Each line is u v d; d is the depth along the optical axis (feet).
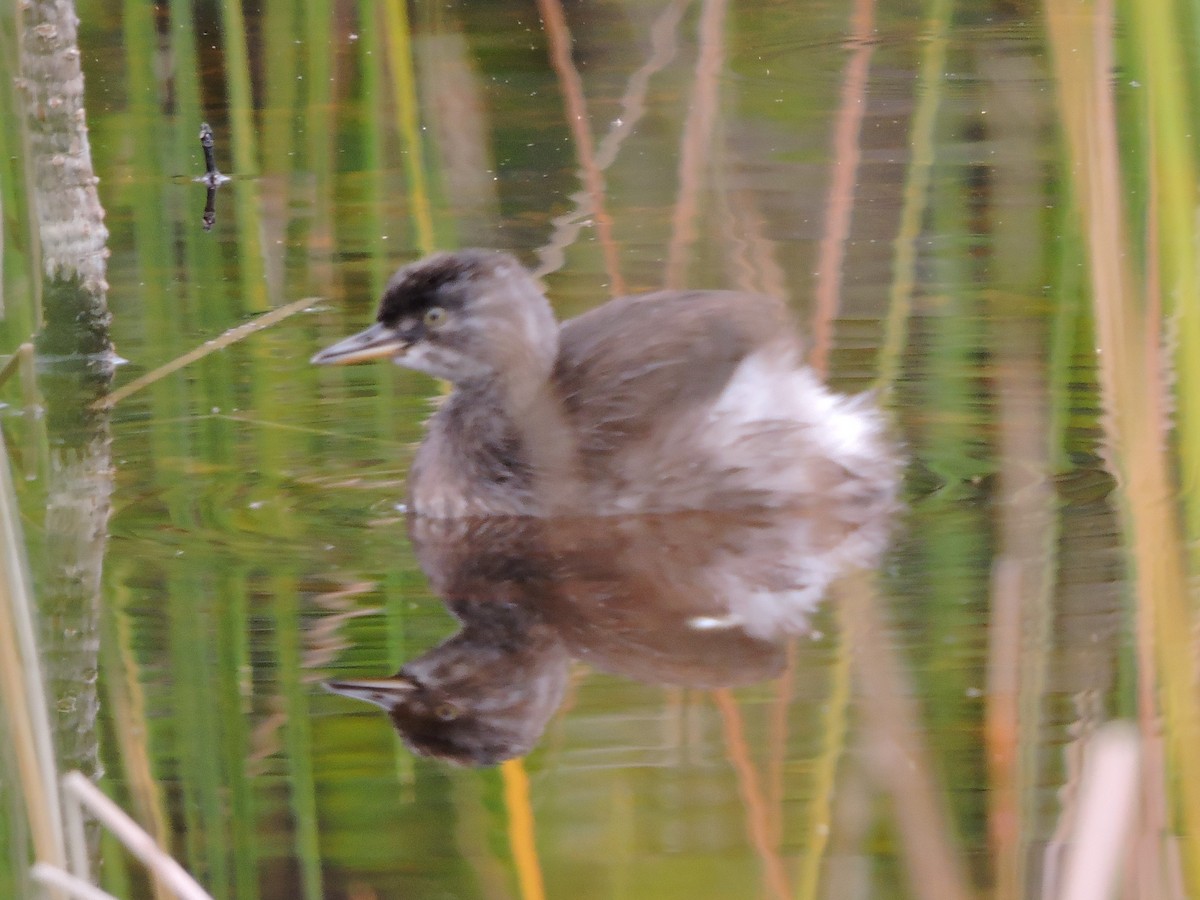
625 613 29.91
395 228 50.37
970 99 59.41
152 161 55.77
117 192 53.62
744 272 45.32
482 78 61.93
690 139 39.09
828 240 40.34
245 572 31.48
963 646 27.32
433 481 35.40
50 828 18.65
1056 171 52.65
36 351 42.50
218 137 58.80
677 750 24.64
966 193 51.65
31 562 31.58
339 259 48.24
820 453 35.04
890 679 20.57
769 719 25.49
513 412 36.06
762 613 29.58
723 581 31.17
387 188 53.42
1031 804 21.97
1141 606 21.70
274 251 48.78
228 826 22.95
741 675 27.14
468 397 36.78
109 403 40.22
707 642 28.55
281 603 30.12
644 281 45.14
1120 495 33.83
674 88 61.41
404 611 29.96
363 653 28.25
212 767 24.53
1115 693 25.25
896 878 20.86
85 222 42.01
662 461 35.37
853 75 60.44
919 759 23.35
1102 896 14.29
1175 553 20.35
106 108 60.23
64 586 30.63
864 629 27.94
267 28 55.52
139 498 34.99
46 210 41.81
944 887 17.85
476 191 52.24
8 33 43.55
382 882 21.61
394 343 37.47
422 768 24.50
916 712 24.91
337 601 30.32
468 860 21.90
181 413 39.81
